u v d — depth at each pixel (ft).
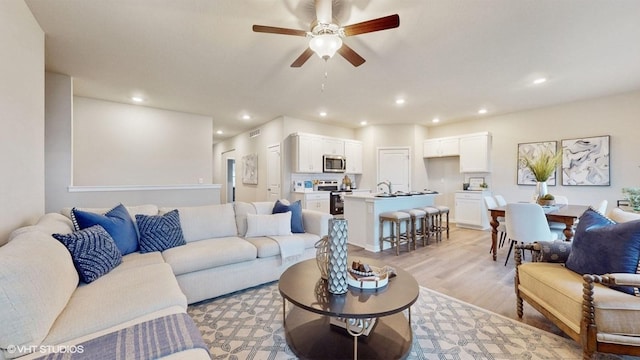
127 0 6.81
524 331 6.43
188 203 14.92
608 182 14.42
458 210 20.17
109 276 5.82
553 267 6.63
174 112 17.46
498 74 11.48
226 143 29.53
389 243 14.57
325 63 10.42
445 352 5.66
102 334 3.97
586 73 11.39
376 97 14.74
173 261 7.28
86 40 8.66
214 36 8.52
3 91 5.67
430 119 20.33
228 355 5.57
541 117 16.96
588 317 4.88
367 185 22.97
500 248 13.97
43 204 7.76
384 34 8.36
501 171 18.74
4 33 5.75
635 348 4.65
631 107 13.88
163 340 3.69
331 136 22.53
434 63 10.43
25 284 3.61
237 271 8.45
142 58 9.96
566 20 7.63
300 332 6.04
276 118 20.11
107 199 12.38
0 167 5.51
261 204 11.23
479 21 7.70
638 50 9.37
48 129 10.95
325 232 10.61
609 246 5.59
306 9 7.21
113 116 15.33
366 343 5.63
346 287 5.54
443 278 9.87
